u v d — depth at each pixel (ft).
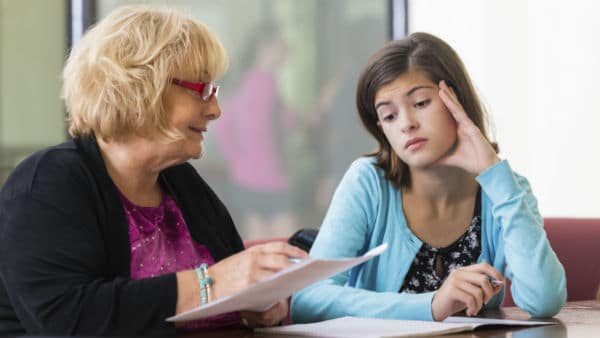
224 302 4.34
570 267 8.37
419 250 6.43
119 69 5.14
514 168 14.94
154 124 5.21
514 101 14.93
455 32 15.46
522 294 5.97
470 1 15.26
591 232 8.49
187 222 5.79
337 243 6.38
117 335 4.62
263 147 18.25
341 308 5.75
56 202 4.92
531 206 6.38
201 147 5.43
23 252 4.77
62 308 4.65
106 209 5.20
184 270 5.19
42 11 14.98
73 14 14.74
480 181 6.10
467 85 6.32
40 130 15.30
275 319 5.24
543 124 14.67
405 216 6.51
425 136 6.06
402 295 5.58
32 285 4.72
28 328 4.80
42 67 15.06
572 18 14.26
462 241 6.48
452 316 5.74
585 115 14.12
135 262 5.40
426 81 6.09
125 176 5.44
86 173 5.16
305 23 17.98
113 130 5.21
